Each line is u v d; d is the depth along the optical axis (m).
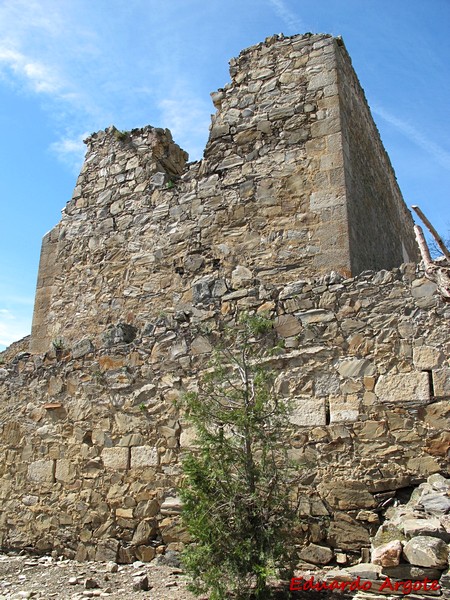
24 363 8.96
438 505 4.99
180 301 9.91
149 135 11.61
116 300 10.70
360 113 10.84
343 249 8.80
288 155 9.65
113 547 7.11
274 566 4.91
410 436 5.79
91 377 8.05
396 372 6.01
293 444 6.23
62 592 5.90
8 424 8.72
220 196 10.05
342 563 5.70
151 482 7.11
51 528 7.75
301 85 9.95
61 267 11.70
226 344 7.09
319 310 6.59
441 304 5.98
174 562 6.57
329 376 6.32
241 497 5.10
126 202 11.27
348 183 9.23
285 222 9.34
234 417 5.39
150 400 7.43
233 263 9.57
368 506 5.78
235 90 10.52
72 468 7.83
